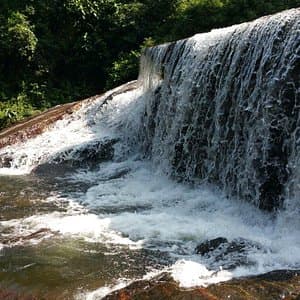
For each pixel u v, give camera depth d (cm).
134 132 1345
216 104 985
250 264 611
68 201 951
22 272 618
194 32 2016
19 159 1301
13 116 1930
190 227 772
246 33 920
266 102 830
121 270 620
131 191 1024
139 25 2297
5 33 2181
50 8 2397
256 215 824
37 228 785
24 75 2225
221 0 1997
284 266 603
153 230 764
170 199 953
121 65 2080
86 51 2294
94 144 1310
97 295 554
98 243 714
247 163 877
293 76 787
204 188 1006
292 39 799
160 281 568
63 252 680
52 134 1441
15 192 1028
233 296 519
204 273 593
